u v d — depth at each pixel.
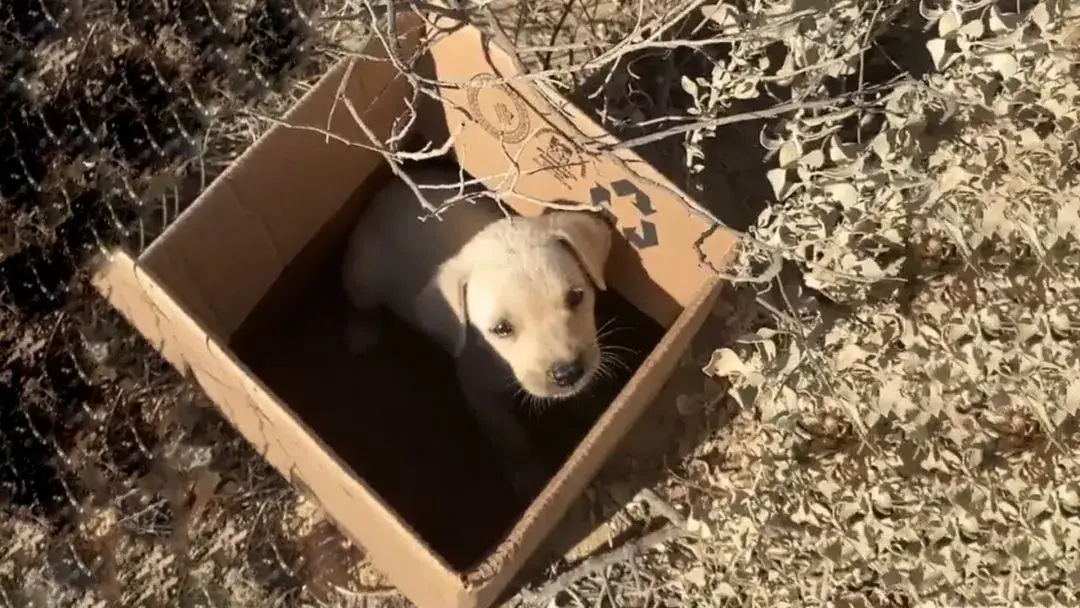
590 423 0.73
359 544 0.67
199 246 0.60
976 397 0.65
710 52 0.77
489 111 0.67
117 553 0.69
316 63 0.80
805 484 0.66
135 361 0.72
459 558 0.70
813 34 0.65
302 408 0.73
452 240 0.68
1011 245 0.66
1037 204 0.64
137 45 0.80
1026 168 0.64
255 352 0.73
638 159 0.62
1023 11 0.74
